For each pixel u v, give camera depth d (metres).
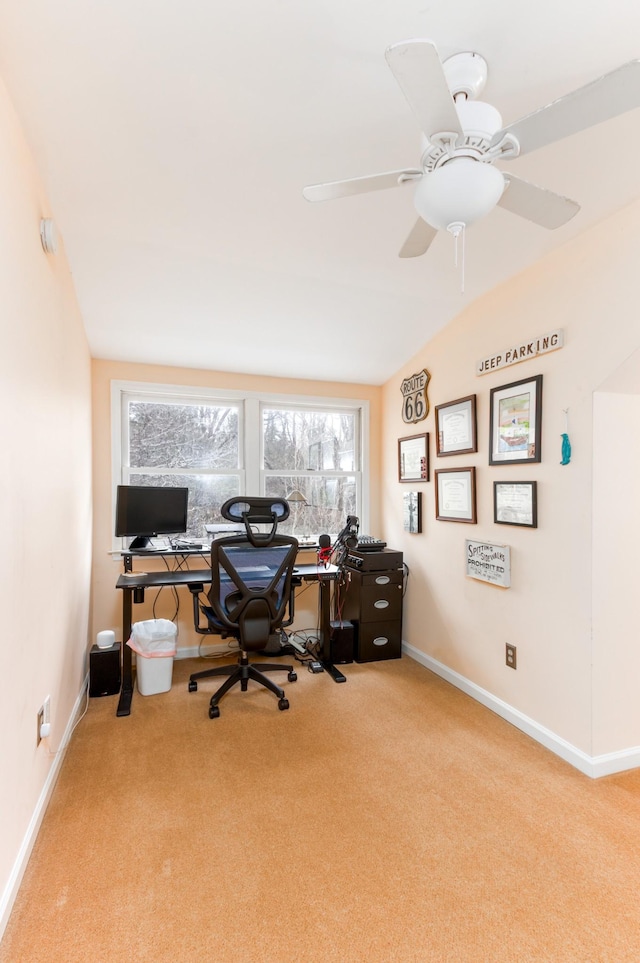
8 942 1.26
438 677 3.14
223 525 3.53
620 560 2.09
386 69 1.34
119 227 2.11
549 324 2.28
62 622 2.13
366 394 4.13
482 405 2.78
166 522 3.25
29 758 1.56
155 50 1.28
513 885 1.47
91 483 3.25
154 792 1.91
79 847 1.60
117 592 3.37
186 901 1.40
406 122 1.54
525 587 2.43
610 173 1.73
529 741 2.32
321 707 2.68
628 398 2.11
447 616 3.10
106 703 2.71
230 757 2.17
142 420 3.56
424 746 2.27
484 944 1.27
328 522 4.08
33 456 1.60
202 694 2.85
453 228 1.26
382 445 4.14
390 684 3.02
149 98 1.44
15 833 1.40
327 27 1.22
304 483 4.02
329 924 1.33
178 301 2.76
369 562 3.43
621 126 1.51
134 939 1.28
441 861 1.56
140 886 1.45
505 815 1.79
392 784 1.97
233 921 1.34
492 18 1.20
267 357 3.50
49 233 1.70
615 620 2.08
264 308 2.87
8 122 1.35
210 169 1.76
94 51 1.27
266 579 2.69
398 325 3.13
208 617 2.83
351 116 1.52
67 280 2.26
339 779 2.01
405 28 1.22
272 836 1.67
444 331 3.16
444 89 0.99
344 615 3.66
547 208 1.42
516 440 2.47
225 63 1.32
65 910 1.36
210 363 3.55
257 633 2.64
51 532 1.88
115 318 2.88
